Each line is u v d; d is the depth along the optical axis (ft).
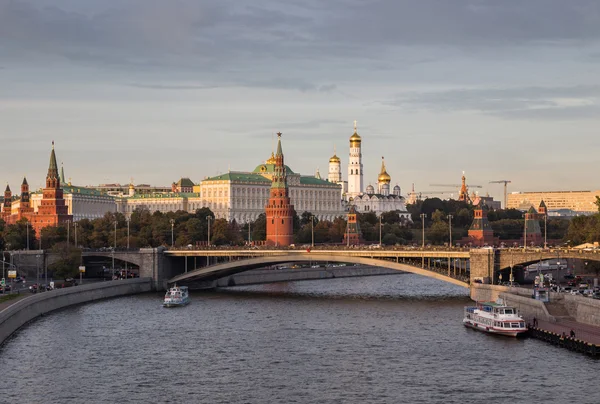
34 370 585.22
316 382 551.59
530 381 542.16
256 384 548.31
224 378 564.30
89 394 526.98
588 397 507.71
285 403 506.48
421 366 589.32
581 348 612.29
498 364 587.27
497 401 503.20
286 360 614.75
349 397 517.14
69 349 654.12
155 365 600.80
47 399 516.32
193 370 586.45
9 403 508.53
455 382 545.03
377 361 606.96
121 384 549.95
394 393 523.70
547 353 615.98
